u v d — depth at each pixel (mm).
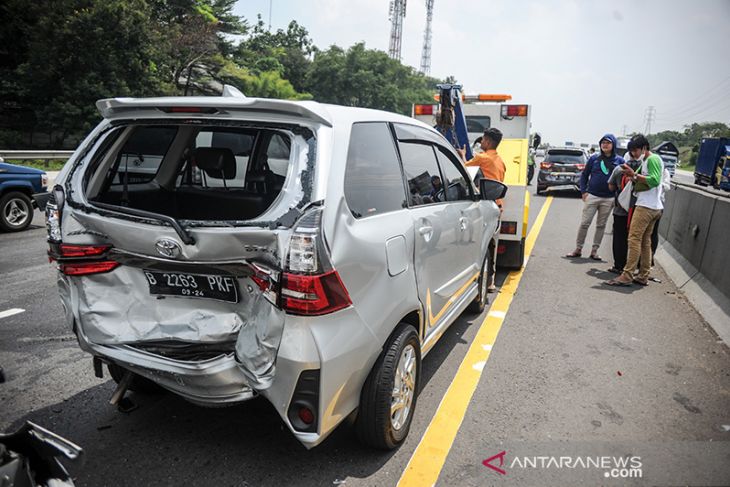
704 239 6754
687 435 3379
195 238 2482
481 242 4988
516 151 8594
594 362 4496
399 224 3053
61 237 2918
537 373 4254
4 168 9336
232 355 2533
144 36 35156
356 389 2703
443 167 4113
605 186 8211
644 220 6738
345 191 2641
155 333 2771
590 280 7242
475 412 3611
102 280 2914
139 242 2656
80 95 32531
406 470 2938
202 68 49844
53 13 32688
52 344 4551
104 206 2781
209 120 2715
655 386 4062
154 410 3510
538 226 12008
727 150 26219
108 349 2799
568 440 3291
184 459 2988
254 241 2400
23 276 6613
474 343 4867
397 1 95125
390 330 2865
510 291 6598
